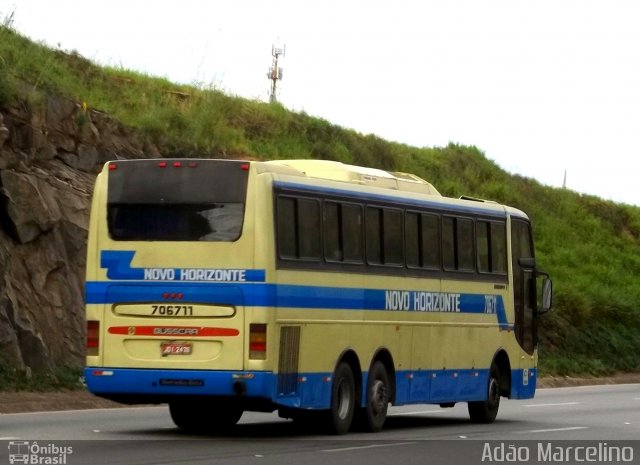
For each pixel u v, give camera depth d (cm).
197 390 2167
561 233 7475
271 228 2184
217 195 2197
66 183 3672
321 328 2306
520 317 3044
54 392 3056
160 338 2195
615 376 5841
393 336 2530
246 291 2166
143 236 2219
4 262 3145
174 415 2422
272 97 6100
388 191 2542
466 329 2798
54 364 3212
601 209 8150
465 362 2794
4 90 3603
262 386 2152
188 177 2214
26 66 3994
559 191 8069
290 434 2367
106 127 4097
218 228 2188
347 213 2400
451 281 2744
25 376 3025
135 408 2966
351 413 2397
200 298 2183
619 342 6172
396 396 2542
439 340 2694
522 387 3048
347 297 2384
